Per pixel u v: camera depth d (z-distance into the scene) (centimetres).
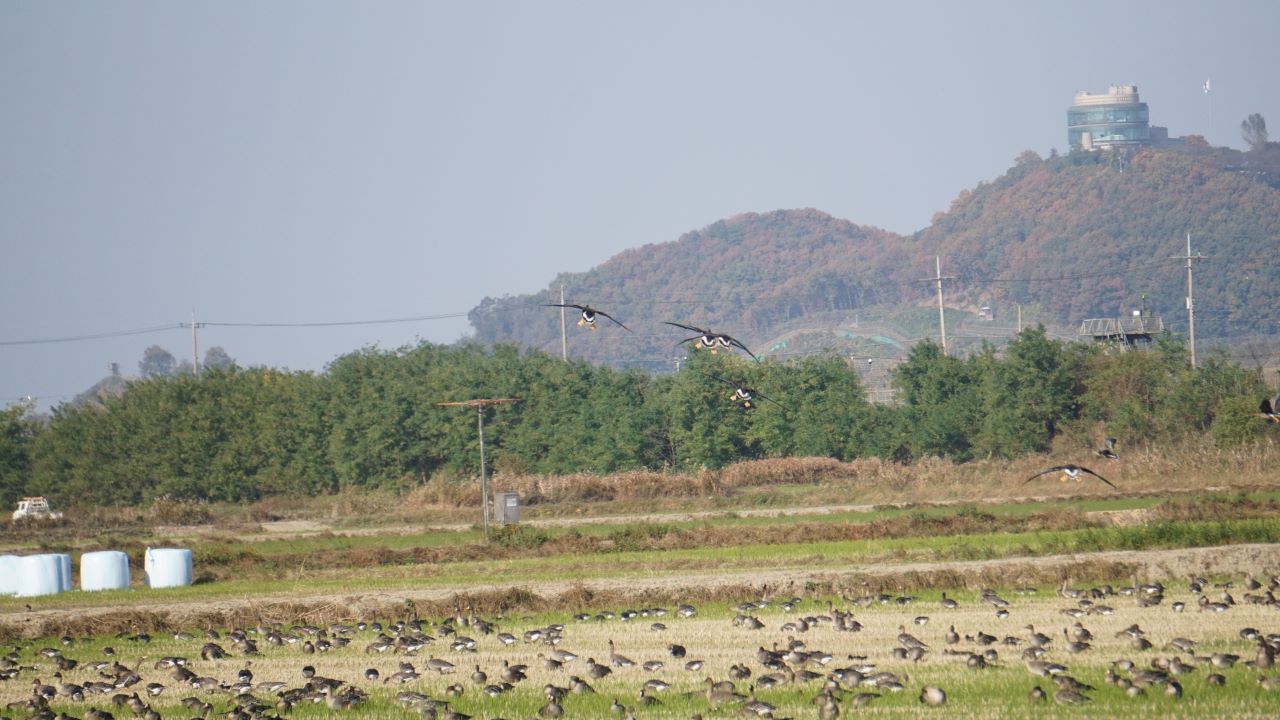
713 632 9256
